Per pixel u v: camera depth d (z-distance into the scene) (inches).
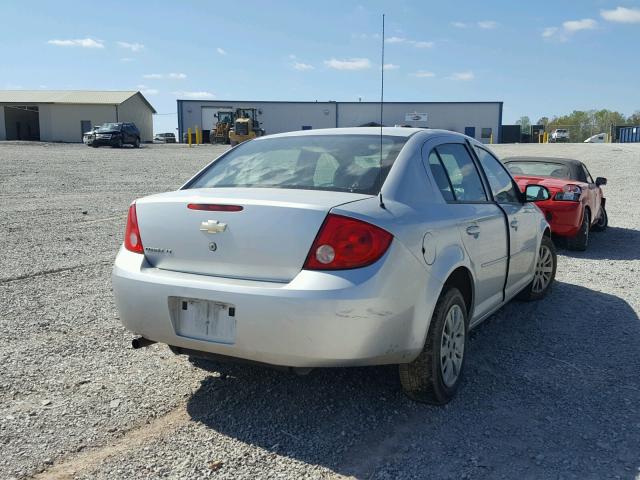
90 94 2600.9
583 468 124.4
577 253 365.7
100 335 197.3
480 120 2420.0
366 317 124.7
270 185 152.6
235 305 127.5
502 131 2566.4
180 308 136.6
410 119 2443.4
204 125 2546.8
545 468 124.4
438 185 159.5
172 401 152.4
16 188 643.5
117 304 145.3
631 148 1493.6
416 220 139.7
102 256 317.4
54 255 317.4
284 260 127.6
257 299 125.3
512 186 213.3
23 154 1235.9
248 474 121.1
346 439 135.3
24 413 144.2
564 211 349.1
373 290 125.0
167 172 882.1
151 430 138.3
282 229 128.0
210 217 135.4
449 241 150.3
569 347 195.8
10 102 2416.3
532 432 139.3
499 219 183.5
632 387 164.9
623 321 223.3
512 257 196.4
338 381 164.7
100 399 152.5
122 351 184.2
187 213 138.6
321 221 126.5
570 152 1365.7
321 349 124.3
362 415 146.3
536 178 372.8
